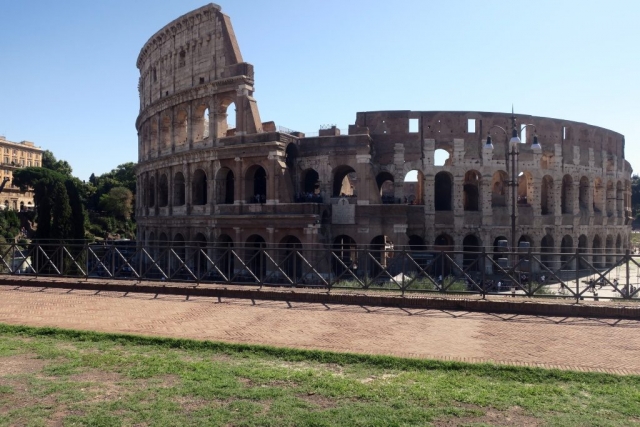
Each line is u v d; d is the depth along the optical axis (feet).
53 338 63.67
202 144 223.30
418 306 83.51
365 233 202.18
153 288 96.94
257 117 209.15
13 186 556.10
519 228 228.02
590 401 43.73
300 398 44.14
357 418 39.68
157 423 38.68
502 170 227.61
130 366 52.44
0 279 106.52
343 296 86.94
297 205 191.83
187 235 223.92
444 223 222.28
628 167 309.83
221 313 79.41
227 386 46.47
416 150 223.30
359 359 55.01
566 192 253.03
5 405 42.01
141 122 280.31
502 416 40.70
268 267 194.90
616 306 77.46
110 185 523.29
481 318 76.54
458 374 50.78
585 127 254.06
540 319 75.92
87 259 109.19
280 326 71.10
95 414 40.24
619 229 285.02
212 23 221.66
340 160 209.15
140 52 276.00
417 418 39.93
